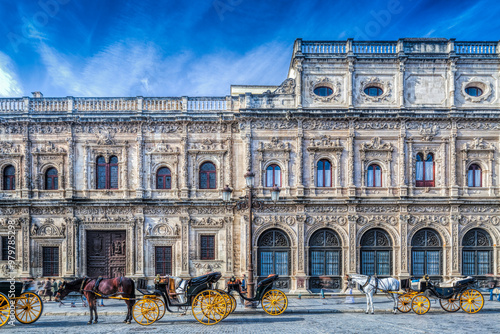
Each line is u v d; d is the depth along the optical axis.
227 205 31.98
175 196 32.25
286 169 31.81
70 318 22.52
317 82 32.38
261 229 31.47
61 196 32.09
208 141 32.50
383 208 31.48
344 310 23.78
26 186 31.83
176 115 32.31
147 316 21.44
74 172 32.25
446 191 31.52
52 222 31.83
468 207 31.31
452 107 31.47
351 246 31.23
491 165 31.58
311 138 31.92
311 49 32.59
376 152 31.91
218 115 32.41
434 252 31.58
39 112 32.22
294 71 33.66
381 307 24.89
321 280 31.27
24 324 20.61
